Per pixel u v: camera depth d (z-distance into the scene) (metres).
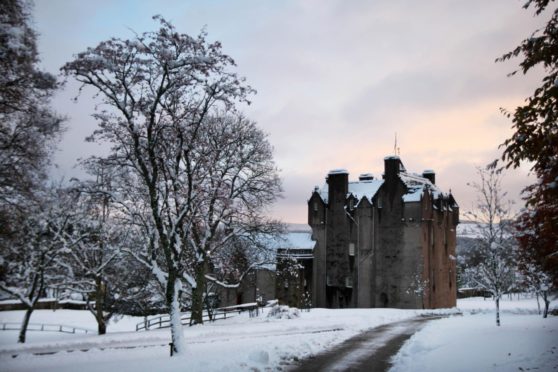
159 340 31.14
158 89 21.22
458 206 81.44
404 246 66.44
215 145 36.19
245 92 22.94
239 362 17.16
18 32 21.31
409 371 16.92
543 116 10.75
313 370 17.61
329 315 46.97
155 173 21.62
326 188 76.19
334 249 70.81
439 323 35.62
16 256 39.25
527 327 27.19
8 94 24.03
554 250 22.42
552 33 10.80
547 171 14.29
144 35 21.11
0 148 25.08
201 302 40.78
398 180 68.25
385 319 43.75
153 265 25.75
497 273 30.88
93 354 23.89
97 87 21.31
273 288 68.69
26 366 19.83
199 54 21.86
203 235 40.97
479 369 15.50
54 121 26.52
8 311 72.19
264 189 42.22
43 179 28.11
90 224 42.62
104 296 47.47
